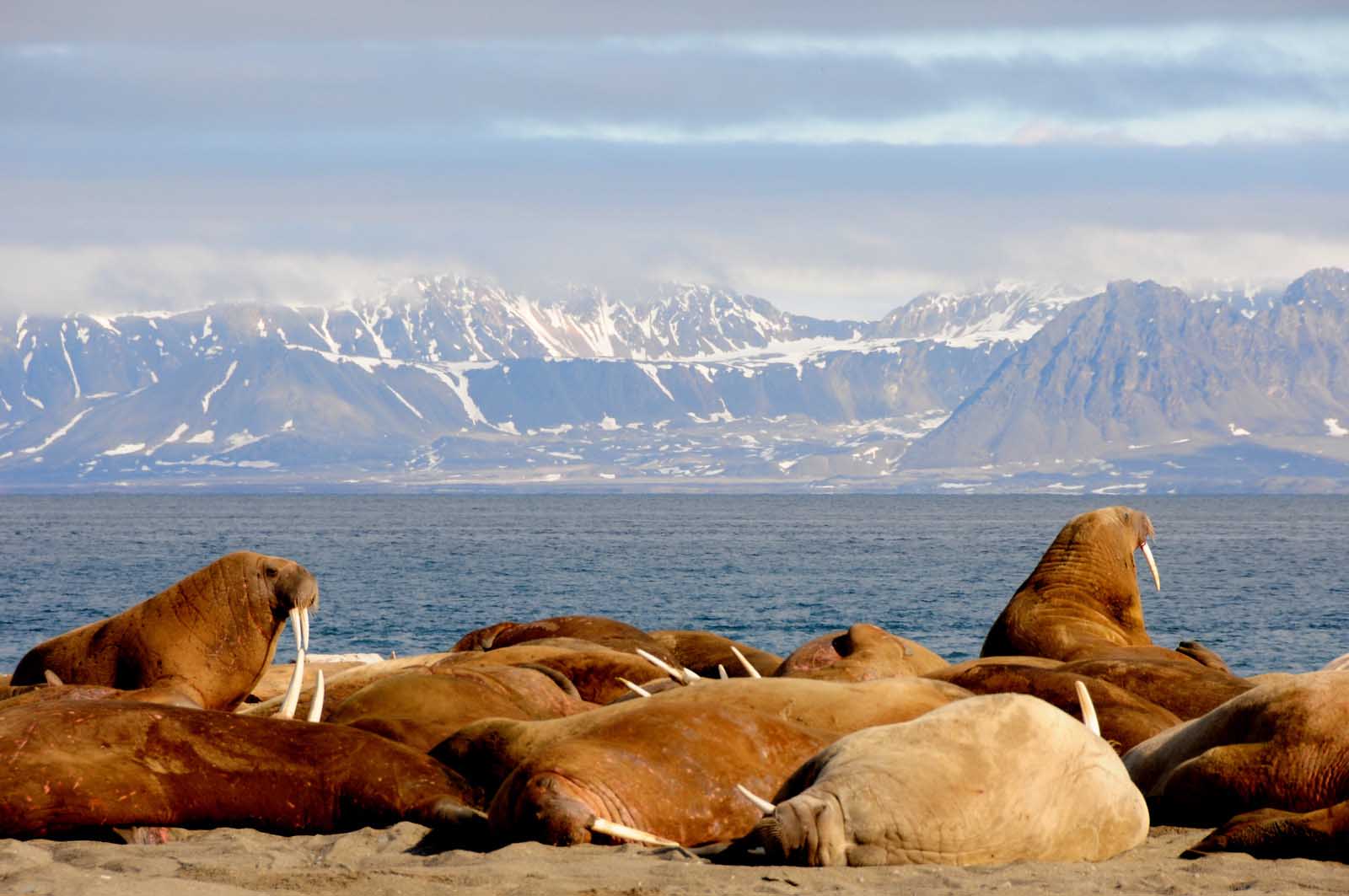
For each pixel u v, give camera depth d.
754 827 31.86
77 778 35.88
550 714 49.00
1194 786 38.50
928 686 41.97
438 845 35.59
